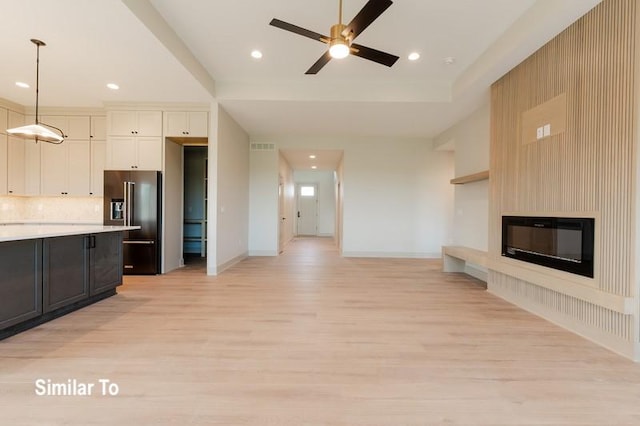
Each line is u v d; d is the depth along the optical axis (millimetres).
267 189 7059
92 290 3414
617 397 1779
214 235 4934
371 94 4621
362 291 4070
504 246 3641
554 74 2885
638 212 2170
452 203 7090
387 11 2912
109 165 4961
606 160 2363
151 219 4922
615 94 2297
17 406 1649
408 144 7066
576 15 2549
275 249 7113
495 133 3863
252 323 2887
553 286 2766
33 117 5230
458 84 4359
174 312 3186
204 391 1806
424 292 4043
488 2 2775
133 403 1688
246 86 4648
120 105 4926
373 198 7082
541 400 1749
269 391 1814
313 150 7199
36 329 2705
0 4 2482
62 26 2818
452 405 1704
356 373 2025
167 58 3412
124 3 2500
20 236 2428
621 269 2258
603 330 2449
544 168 3010
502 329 2789
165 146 4984
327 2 2801
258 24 3166
